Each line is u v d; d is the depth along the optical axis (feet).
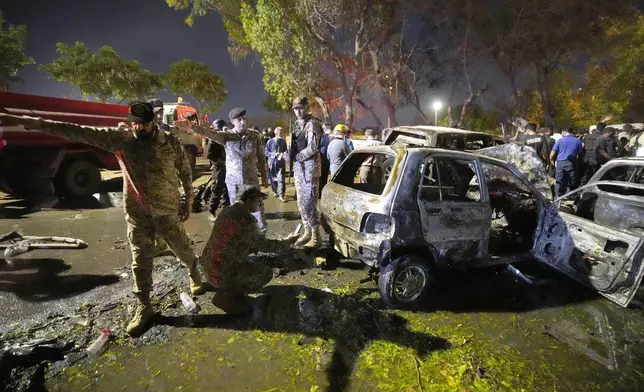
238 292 10.59
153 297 11.48
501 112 86.38
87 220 20.22
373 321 10.64
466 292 12.73
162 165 9.26
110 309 10.80
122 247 15.93
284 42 60.18
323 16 60.18
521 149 15.08
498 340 9.98
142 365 8.46
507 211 15.74
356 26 63.93
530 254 13.71
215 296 10.46
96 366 8.39
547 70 79.97
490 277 14.02
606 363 9.17
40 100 21.74
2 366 8.14
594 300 12.51
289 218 21.81
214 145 19.26
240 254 10.16
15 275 12.85
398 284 11.24
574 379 8.55
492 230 15.93
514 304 12.01
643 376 8.73
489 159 12.99
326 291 12.34
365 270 14.12
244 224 9.88
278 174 26.43
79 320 10.14
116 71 72.18
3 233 17.47
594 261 12.23
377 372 8.50
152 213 9.32
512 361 9.10
